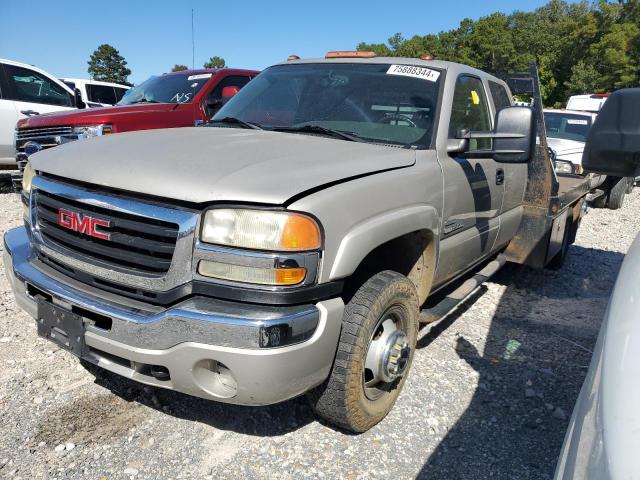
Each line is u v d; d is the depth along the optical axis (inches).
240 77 310.2
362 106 135.5
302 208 85.6
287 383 86.2
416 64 142.0
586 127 453.1
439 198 122.0
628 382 43.8
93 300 93.4
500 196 161.2
